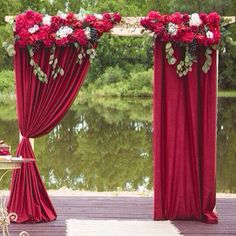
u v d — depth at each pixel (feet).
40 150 46.19
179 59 22.21
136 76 91.91
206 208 22.41
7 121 64.18
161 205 22.49
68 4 99.19
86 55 22.11
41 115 22.02
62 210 24.40
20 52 21.90
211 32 21.65
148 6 99.91
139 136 55.57
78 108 82.74
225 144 50.62
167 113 22.33
